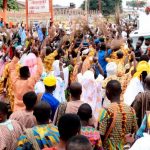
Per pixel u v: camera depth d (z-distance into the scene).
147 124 6.68
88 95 10.39
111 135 7.02
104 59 14.17
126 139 7.05
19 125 6.80
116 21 27.08
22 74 10.45
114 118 6.99
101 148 6.62
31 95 7.40
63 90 11.02
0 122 6.75
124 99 9.80
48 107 6.41
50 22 25.23
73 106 7.93
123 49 14.66
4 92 11.35
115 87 7.18
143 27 19.97
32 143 6.09
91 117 6.84
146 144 5.38
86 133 6.58
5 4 47.94
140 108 8.37
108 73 11.06
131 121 7.07
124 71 11.73
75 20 20.56
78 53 14.24
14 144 6.63
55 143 6.11
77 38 18.12
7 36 19.27
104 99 10.34
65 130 5.36
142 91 9.12
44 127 6.25
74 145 4.30
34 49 12.89
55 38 20.42
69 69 12.97
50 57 14.20
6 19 47.88
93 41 18.42
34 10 24.56
